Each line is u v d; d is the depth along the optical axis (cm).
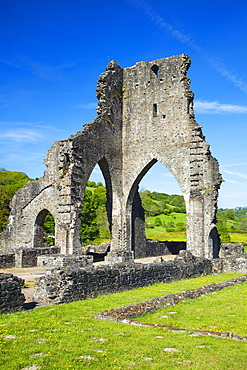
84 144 2319
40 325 788
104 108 2592
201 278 1775
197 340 688
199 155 2444
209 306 1040
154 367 556
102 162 2600
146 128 2703
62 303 1038
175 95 2620
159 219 6738
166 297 1071
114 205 2688
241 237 5331
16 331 737
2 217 4559
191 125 2517
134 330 754
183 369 548
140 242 2900
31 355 611
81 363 573
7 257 2048
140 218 2936
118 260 2052
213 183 2383
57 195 2627
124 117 2806
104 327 777
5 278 903
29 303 1027
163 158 2603
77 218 2212
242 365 568
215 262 2033
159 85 2698
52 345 658
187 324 838
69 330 754
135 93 2781
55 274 1074
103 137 2541
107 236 4709
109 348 644
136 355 609
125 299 1122
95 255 2825
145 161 2677
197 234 2364
